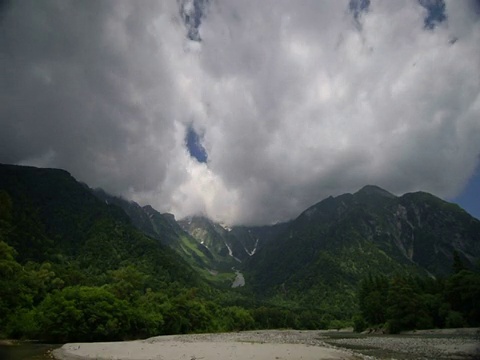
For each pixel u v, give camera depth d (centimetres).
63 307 7644
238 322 17100
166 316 12256
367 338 8994
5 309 7700
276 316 19888
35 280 10056
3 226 15325
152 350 5231
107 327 8031
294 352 4891
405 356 4859
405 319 10644
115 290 11950
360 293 14788
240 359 4216
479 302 10012
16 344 6669
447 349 5553
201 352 4894
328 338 9581
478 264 13450
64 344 6662
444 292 11094
